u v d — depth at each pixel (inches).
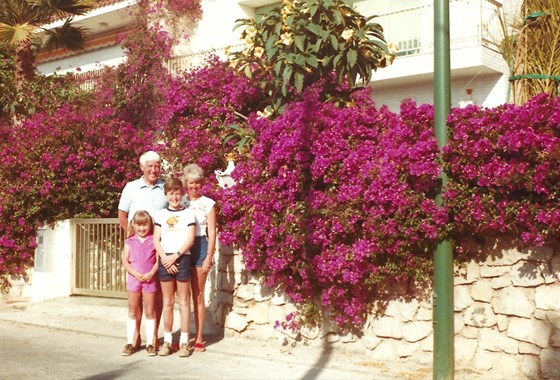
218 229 323.0
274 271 296.7
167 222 287.6
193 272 297.7
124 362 275.4
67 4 653.3
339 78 349.4
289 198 293.7
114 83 713.0
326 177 284.0
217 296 334.6
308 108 297.9
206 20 737.0
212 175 406.9
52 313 406.9
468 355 251.8
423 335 262.7
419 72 596.4
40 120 511.5
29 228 492.7
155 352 289.3
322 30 342.6
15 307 446.6
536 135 227.8
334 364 267.6
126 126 526.6
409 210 252.5
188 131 450.9
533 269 238.4
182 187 289.7
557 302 232.7
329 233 279.4
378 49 358.6
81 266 458.6
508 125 235.1
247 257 305.9
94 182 511.8
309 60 344.5
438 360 232.7
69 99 716.7
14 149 498.9
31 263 498.6
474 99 606.2
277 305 305.7
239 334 319.6
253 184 309.7
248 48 375.2
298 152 291.9
